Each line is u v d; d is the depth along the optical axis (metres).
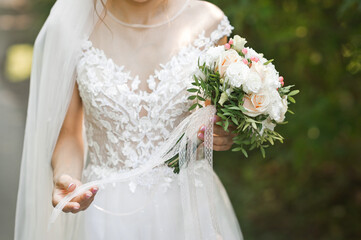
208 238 2.42
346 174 4.99
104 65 2.41
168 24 2.48
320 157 4.72
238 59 2.20
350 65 4.40
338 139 4.73
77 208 2.13
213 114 2.23
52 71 2.45
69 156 2.46
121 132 2.41
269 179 5.63
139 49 2.44
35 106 2.55
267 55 4.58
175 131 2.30
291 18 4.43
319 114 4.34
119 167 2.42
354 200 4.90
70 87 2.43
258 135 2.23
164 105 2.39
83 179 2.52
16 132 7.94
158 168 2.42
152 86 2.40
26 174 2.60
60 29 2.44
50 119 2.46
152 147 2.42
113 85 2.39
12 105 9.57
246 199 5.44
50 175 2.54
